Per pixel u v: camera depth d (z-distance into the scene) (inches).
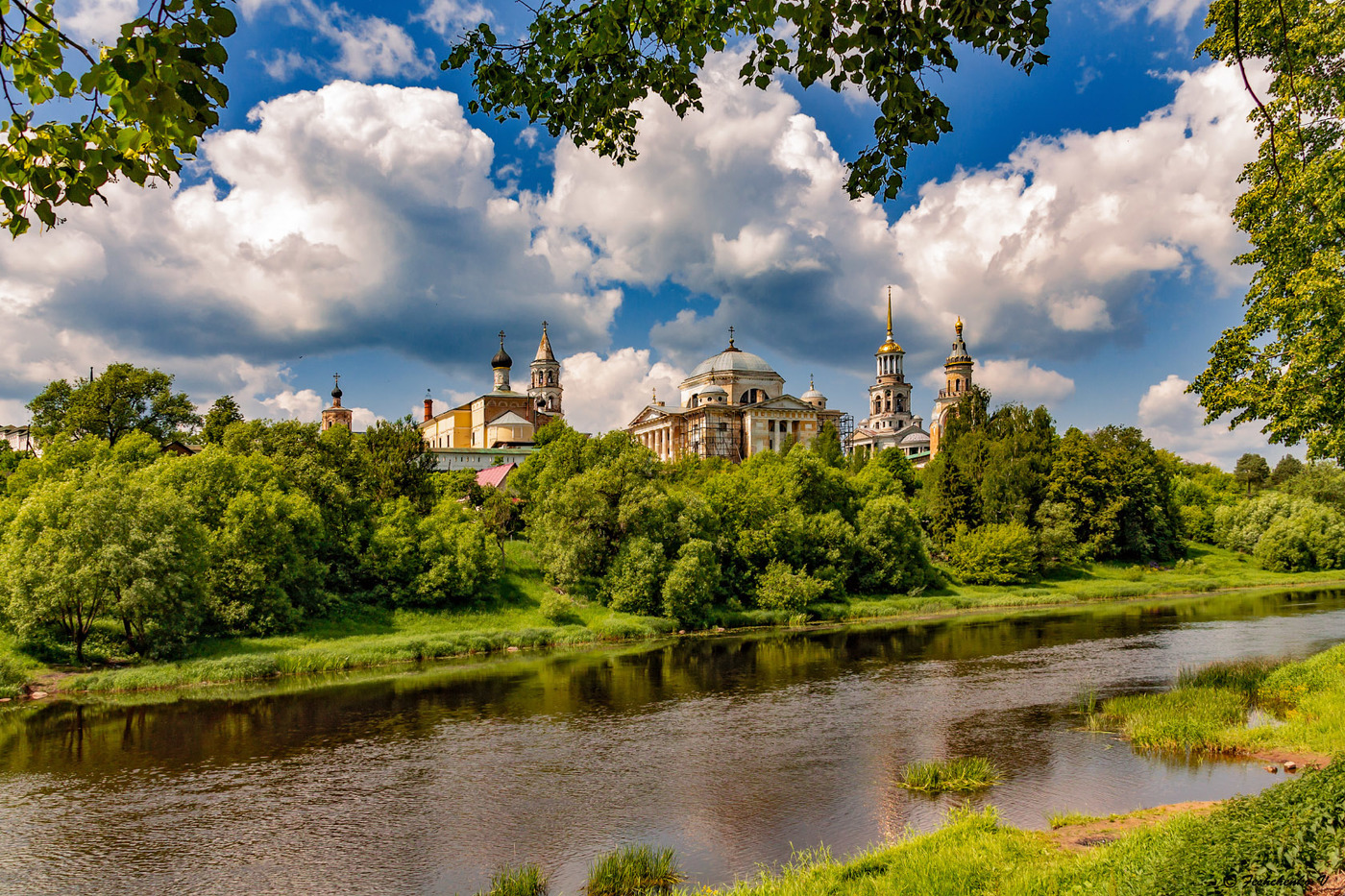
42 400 3422.7
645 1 419.2
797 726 1316.4
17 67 280.2
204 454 2331.4
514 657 2121.1
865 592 3287.4
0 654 1716.3
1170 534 4315.9
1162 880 504.4
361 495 2819.9
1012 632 2390.5
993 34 346.6
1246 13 1141.7
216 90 266.4
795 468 3617.1
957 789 971.9
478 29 440.8
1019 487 3927.2
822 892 625.9
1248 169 1279.5
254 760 1190.9
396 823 939.3
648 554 2687.0
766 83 390.0
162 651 1856.5
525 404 6225.4
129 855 865.5
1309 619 2450.8
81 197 288.4
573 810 967.0
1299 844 477.1
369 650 2041.1
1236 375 1341.0
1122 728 1216.8
